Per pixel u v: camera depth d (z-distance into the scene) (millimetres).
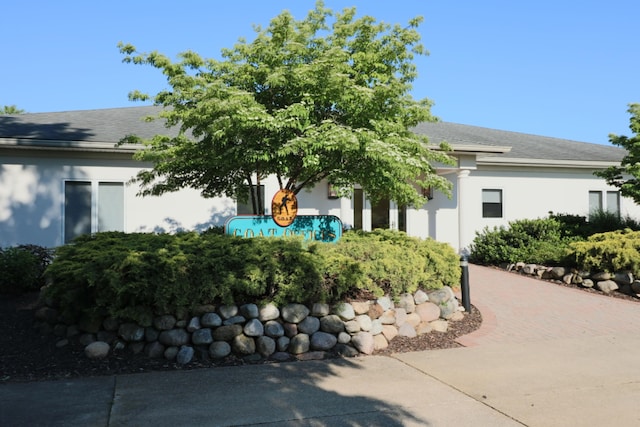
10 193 11781
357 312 6523
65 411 4328
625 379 5355
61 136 11883
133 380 5164
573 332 7488
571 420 4270
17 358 5676
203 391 4863
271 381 5184
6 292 8164
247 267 6125
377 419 4250
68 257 6707
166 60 7500
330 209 14500
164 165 8172
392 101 7797
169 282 5844
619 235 11469
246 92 6914
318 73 7215
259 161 7750
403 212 16281
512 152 16734
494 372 5559
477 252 14422
